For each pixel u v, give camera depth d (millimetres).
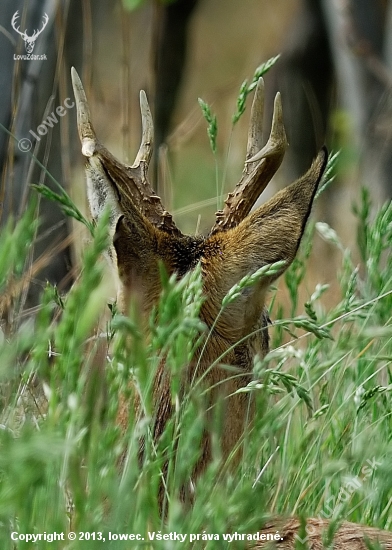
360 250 9695
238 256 7441
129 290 7227
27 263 10133
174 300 5957
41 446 4934
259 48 22266
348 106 17500
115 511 5668
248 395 7465
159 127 17672
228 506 5836
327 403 8391
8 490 5172
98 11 15477
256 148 8547
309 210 7590
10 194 10273
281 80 19250
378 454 6711
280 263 6727
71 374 5594
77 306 5551
